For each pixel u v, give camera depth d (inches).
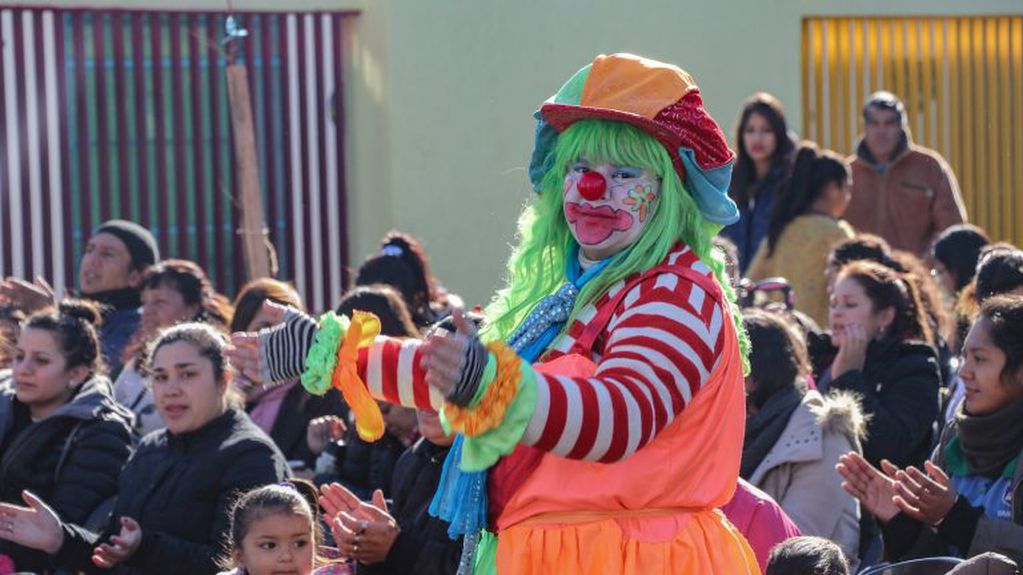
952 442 358.0
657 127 224.1
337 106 794.8
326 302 792.9
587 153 225.9
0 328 513.7
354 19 796.6
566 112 226.4
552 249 237.6
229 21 680.4
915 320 434.6
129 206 772.6
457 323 200.1
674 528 222.4
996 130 837.8
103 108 768.9
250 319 473.1
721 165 230.1
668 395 208.2
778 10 805.9
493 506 229.6
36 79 758.5
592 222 225.8
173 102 775.7
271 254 678.5
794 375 381.1
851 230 595.5
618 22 792.9
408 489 335.6
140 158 772.6
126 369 482.9
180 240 777.6
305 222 792.9
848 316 430.3
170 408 378.6
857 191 690.2
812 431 372.2
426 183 775.1
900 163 686.5
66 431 418.9
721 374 221.8
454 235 779.4
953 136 834.2
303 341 214.2
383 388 211.5
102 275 567.8
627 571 219.3
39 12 757.9
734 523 321.1
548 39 786.8
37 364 421.7
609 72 227.5
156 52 772.0
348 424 443.8
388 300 437.7
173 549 362.9
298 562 331.0
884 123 682.8
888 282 430.9
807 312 580.4
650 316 215.2
